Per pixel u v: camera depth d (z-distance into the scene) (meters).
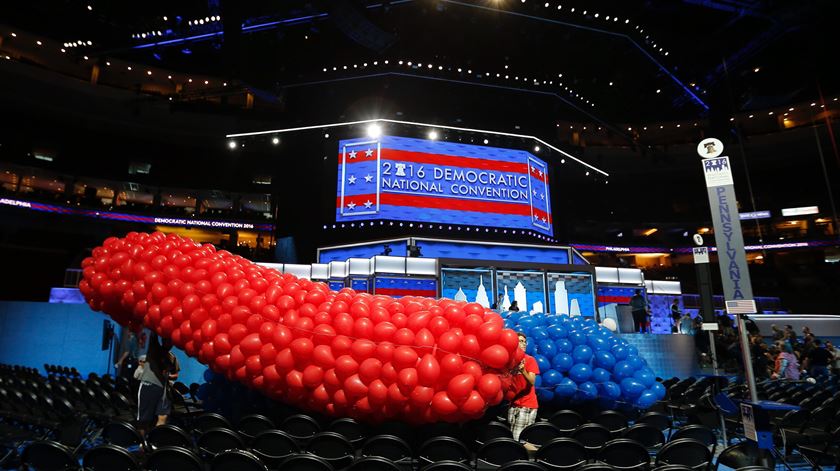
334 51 24.16
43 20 25.73
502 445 3.95
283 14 19.22
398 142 19.17
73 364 12.62
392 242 15.18
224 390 6.06
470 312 4.64
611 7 24.59
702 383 7.32
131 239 5.48
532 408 5.14
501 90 23.22
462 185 19.39
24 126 27.62
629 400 6.02
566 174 32.31
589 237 34.53
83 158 29.05
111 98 27.61
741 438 6.88
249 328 4.78
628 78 28.09
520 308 13.42
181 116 28.91
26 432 5.37
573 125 33.00
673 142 35.66
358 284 13.49
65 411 5.42
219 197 32.44
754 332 11.54
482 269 13.74
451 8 21.09
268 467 4.21
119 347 12.34
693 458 4.00
